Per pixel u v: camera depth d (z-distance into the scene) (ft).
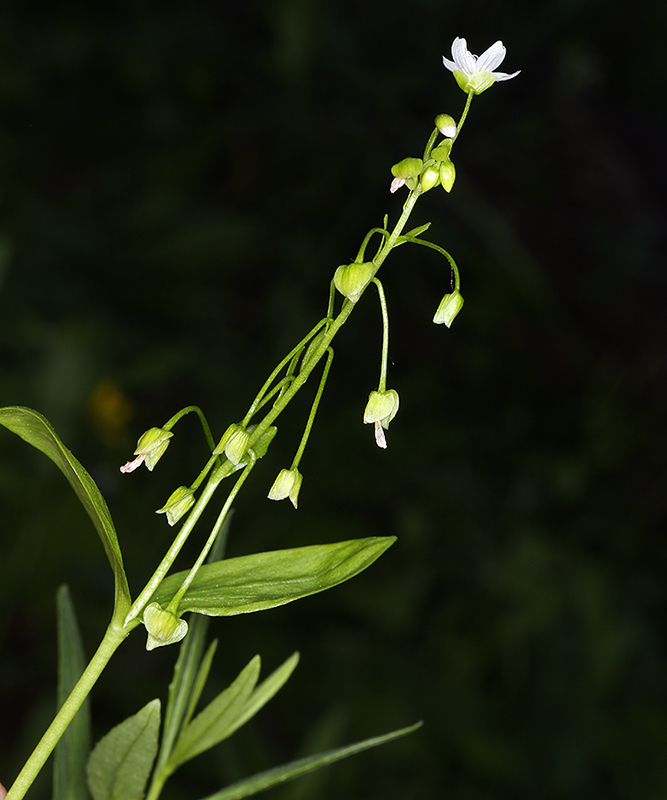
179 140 21.16
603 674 15.21
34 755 3.50
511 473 18.93
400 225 3.84
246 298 20.21
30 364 16.08
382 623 16.11
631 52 28.40
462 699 14.82
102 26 21.26
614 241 24.16
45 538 15.02
